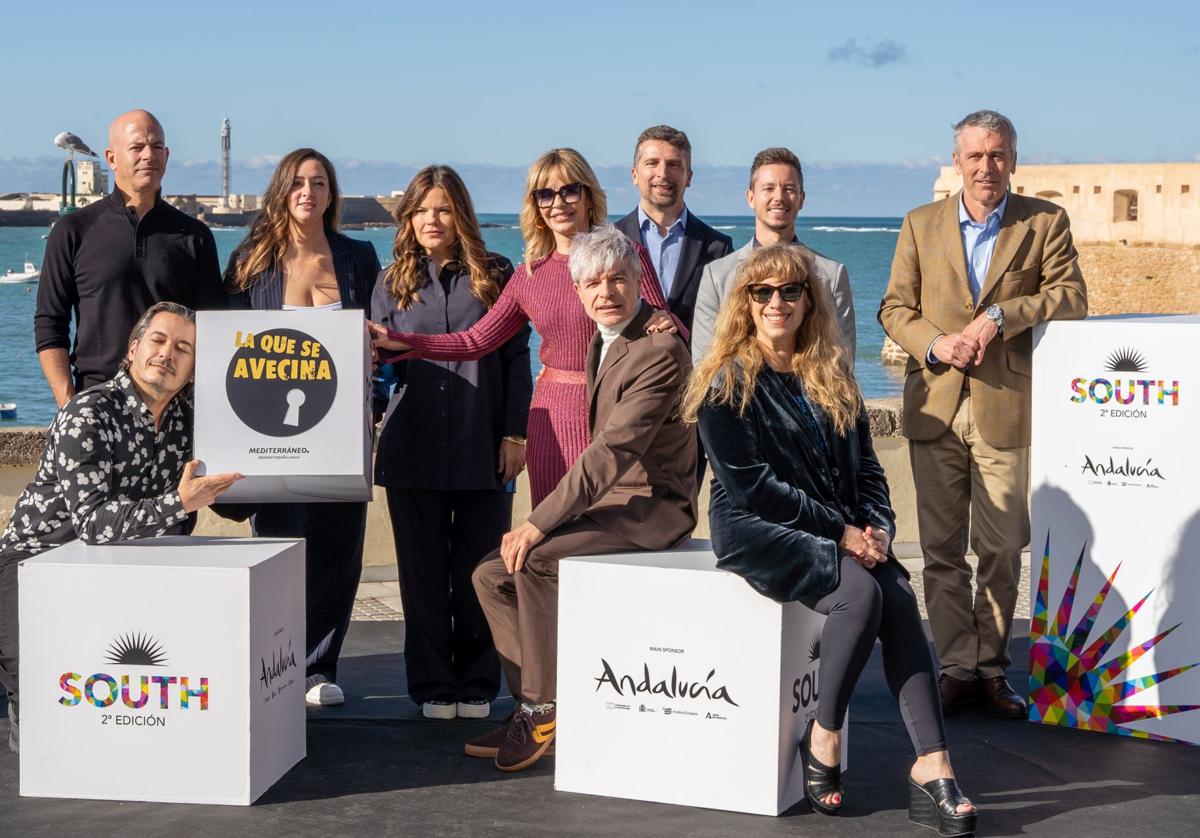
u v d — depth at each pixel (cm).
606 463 405
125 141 480
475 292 474
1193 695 454
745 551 376
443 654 478
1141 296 4797
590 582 395
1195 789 412
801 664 392
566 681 399
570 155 455
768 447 384
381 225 10662
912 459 511
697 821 379
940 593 501
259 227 488
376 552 708
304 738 431
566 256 455
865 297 6094
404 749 442
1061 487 473
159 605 383
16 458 649
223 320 412
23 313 4800
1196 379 446
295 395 413
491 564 438
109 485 414
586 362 432
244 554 402
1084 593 471
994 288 487
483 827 373
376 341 455
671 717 390
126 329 482
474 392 471
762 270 383
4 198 12938
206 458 412
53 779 390
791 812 388
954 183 5381
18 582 410
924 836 370
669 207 533
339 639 502
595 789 399
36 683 388
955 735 468
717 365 387
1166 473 454
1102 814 390
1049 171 5203
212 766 388
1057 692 479
